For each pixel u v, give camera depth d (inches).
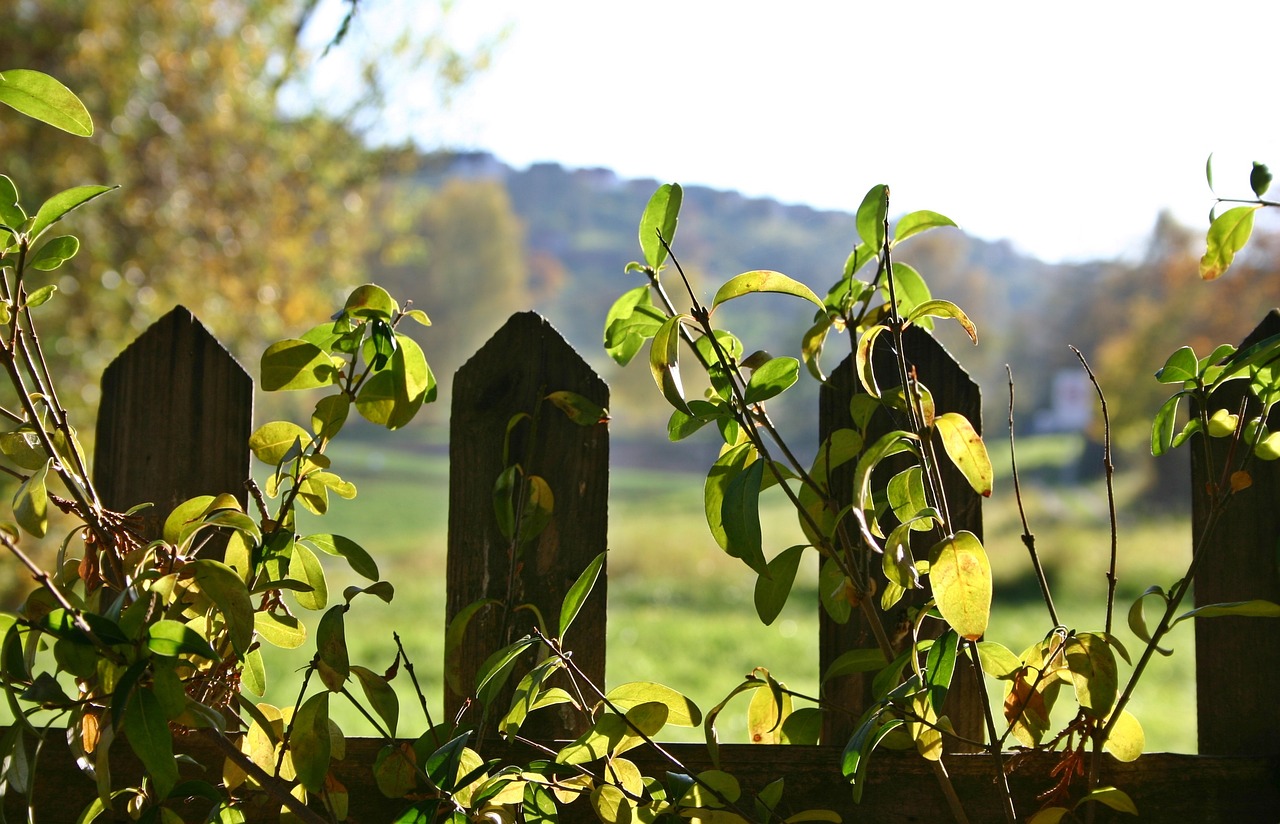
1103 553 437.7
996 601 371.6
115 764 53.7
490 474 57.0
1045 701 47.9
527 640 46.9
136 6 301.9
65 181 272.5
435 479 1336.1
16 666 40.6
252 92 358.0
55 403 48.2
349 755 53.9
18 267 45.9
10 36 271.9
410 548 653.3
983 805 52.9
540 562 56.5
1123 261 1444.4
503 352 57.3
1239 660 53.7
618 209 3821.4
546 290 3225.9
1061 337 1673.2
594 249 3528.5
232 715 51.7
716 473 48.5
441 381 2085.4
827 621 56.5
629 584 442.9
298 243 387.2
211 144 331.0
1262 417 48.6
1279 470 53.4
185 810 53.2
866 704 55.2
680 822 45.3
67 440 48.4
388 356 49.3
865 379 46.1
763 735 52.7
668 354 44.1
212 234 334.3
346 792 47.8
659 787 47.8
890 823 53.1
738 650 270.4
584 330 3088.1
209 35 334.6
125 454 58.0
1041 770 52.7
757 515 44.0
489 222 2153.1
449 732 48.9
